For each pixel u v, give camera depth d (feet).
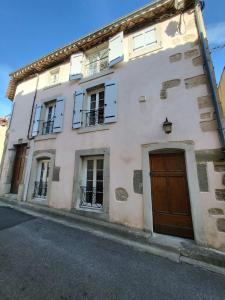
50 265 8.64
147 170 14.17
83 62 21.74
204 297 7.04
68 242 11.49
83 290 7.02
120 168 15.44
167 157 14.10
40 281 7.36
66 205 17.74
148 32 17.79
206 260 9.68
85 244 11.33
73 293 6.79
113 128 16.74
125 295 6.91
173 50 15.64
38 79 26.23
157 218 13.47
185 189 12.94
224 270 8.93
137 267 8.98
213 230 11.09
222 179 11.49
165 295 7.06
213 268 9.07
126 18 18.17
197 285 7.76
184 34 15.49
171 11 16.66
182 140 13.28
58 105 21.56
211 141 12.30
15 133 26.20
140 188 14.20
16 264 8.54
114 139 16.43
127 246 11.35
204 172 12.06
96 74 19.69
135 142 15.29
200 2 15.28
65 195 18.11
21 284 7.08
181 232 12.46
